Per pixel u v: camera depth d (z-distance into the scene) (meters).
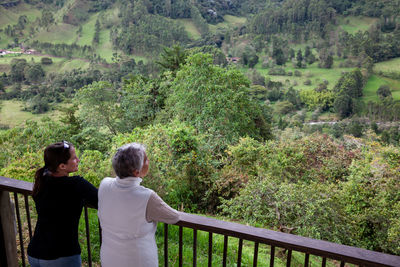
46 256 1.75
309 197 8.16
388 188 9.95
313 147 13.07
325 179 12.67
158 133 10.66
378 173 10.40
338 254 1.43
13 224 2.39
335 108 150.62
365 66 195.38
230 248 5.00
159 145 10.43
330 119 148.62
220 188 10.88
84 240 4.12
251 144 12.98
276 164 11.96
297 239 1.54
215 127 19.64
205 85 21.42
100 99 33.22
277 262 5.77
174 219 1.61
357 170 11.19
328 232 7.80
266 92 169.75
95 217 4.74
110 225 1.61
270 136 30.95
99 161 9.47
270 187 8.48
